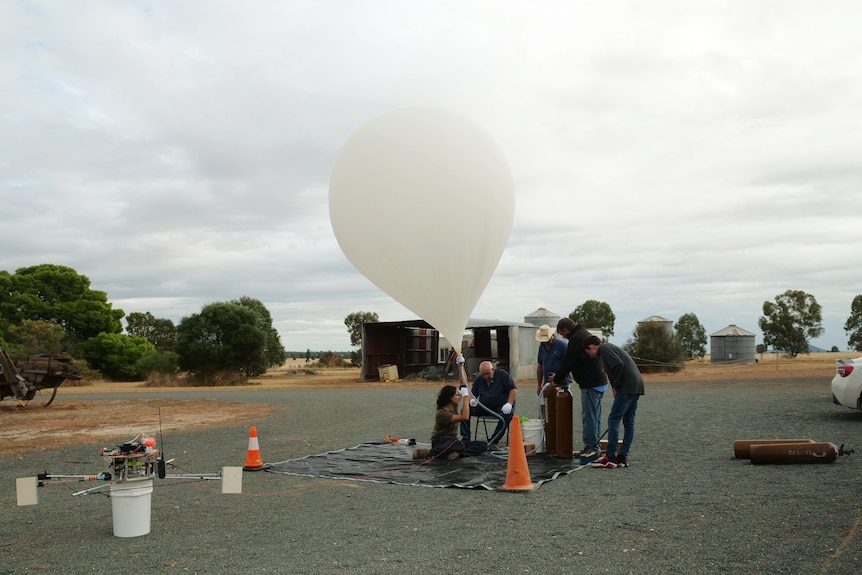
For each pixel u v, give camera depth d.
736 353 58.03
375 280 9.00
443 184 8.39
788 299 71.19
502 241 9.05
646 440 11.56
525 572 4.76
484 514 6.63
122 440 14.15
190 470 9.75
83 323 60.44
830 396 19.59
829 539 5.34
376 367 40.53
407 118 8.80
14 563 5.38
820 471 8.30
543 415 10.52
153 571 5.04
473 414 10.80
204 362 44.72
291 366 90.19
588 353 9.53
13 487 9.02
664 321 43.25
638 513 6.43
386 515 6.71
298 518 6.68
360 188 8.70
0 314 58.28
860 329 83.50
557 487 7.91
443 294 8.77
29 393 22.64
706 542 5.36
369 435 13.75
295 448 12.11
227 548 5.62
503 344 39.91
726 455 9.81
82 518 6.98
